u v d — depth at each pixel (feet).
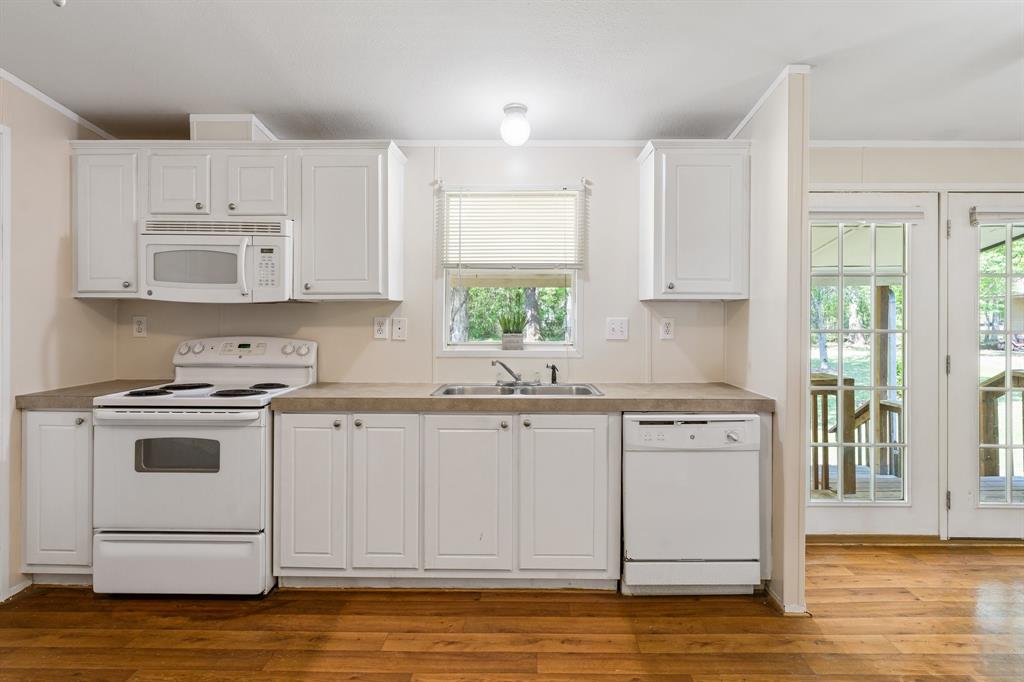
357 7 6.31
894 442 10.41
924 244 10.40
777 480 7.97
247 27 6.71
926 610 7.82
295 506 8.16
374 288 9.02
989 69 7.68
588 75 7.89
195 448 7.97
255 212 8.93
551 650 6.79
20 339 8.18
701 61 7.50
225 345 9.89
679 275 9.05
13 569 8.12
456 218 10.31
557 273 10.43
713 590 8.27
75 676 6.24
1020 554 9.87
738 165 9.02
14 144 8.00
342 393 8.61
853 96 8.54
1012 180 10.37
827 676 6.29
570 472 8.14
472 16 6.48
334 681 6.16
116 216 8.95
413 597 8.13
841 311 10.44
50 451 8.21
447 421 8.14
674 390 9.20
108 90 8.36
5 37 6.91
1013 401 10.41
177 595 8.18
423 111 9.11
